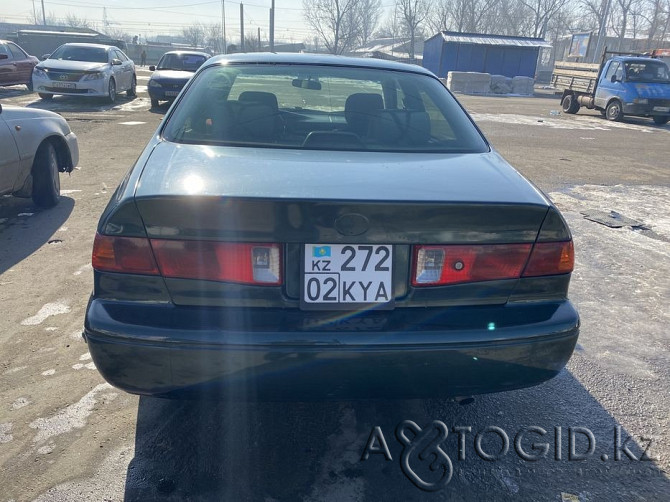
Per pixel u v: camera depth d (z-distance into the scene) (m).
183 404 2.69
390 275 1.96
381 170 2.23
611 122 17.02
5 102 14.82
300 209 1.87
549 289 2.10
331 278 1.94
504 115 17.58
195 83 2.98
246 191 1.93
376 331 1.93
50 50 37.47
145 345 1.89
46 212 5.50
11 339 3.19
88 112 13.53
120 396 2.72
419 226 1.93
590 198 6.99
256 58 3.18
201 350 1.88
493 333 1.99
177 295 1.94
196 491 2.17
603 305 3.97
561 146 11.43
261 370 1.90
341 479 2.27
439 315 2.00
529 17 75.50
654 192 7.50
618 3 66.44
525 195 2.09
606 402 2.85
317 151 2.46
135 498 2.12
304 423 2.59
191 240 1.90
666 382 3.06
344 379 1.94
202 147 2.44
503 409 2.76
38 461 2.28
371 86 3.01
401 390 2.00
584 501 2.22
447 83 30.42
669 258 4.93
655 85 16.58
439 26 74.62
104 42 37.81
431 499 2.19
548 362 2.08
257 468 2.30
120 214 1.92
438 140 2.70
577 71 19.28
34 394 2.71
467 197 1.99
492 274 2.03
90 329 1.93
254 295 1.94
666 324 3.72
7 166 4.77
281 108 2.75
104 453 2.35
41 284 3.90
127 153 8.57
